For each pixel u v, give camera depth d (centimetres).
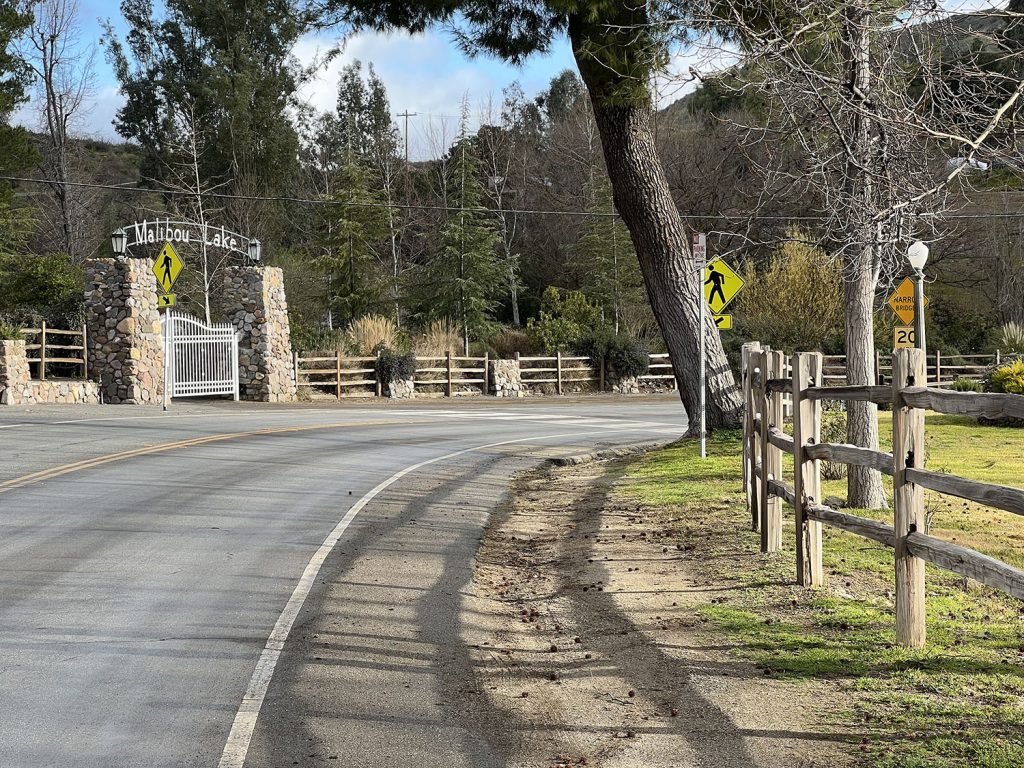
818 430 810
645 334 4988
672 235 1942
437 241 6044
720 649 652
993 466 1484
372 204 4938
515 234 6481
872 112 902
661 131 5284
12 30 3872
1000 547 926
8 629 694
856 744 487
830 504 1149
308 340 3734
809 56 1022
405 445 1945
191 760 481
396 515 1182
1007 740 478
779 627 691
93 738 507
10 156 3762
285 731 522
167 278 2545
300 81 6506
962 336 4866
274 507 1195
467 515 1209
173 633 693
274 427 2184
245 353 3231
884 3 908
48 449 1650
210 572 868
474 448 1945
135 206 5578
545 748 504
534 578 908
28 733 512
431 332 4353
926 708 525
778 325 4119
